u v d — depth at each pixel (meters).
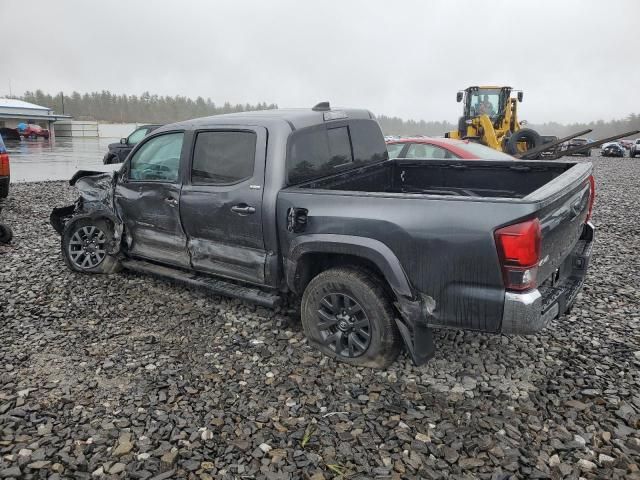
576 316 4.45
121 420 3.00
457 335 4.08
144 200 4.82
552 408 3.11
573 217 3.42
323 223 3.54
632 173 20.11
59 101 157.50
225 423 2.98
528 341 3.98
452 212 3.03
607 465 2.61
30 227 8.12
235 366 3.63
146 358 3.75
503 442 2.80
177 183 4.50
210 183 4.27
